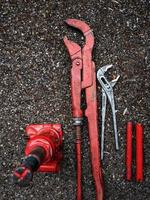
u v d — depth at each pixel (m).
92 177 0.68
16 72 0.69
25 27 0.69
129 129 0.66
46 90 0.69
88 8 0.68
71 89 0.66
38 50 0.69
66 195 0.70
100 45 0.68
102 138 0.67
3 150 0.70
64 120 0.69
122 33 0.67
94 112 0.66
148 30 0.67
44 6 0.68
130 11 0.67
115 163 0.68
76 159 0.68
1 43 0.69
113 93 0.68
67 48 0.66
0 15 0.69
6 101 0.70
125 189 0.68
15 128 0.70
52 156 0.61
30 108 0.69
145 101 0.67
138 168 0.66
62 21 0.68
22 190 0.71
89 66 0.65
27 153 0.60
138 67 0.67
